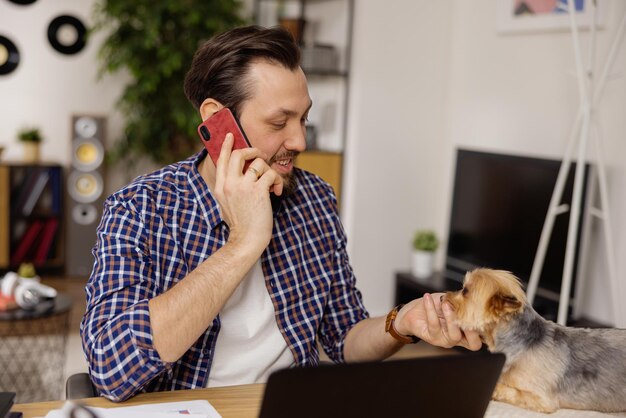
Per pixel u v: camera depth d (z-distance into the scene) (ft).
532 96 11.63
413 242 13.29
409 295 13.61
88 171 16.48
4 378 10.30
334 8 14.78
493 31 12.60
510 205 11.43
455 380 2.72
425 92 13.85
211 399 3.62
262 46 3.99
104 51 15.83
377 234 13.92
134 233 4.02
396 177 13.89
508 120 12.20
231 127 4.00
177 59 14.57
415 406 2.70
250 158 3.92
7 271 16.29
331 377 2.53
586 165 9.81
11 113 16.93
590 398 3.52
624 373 3.52
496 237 11.75
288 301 4.48
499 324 3.70
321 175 13.94
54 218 16.67
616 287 9.07
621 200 9.88
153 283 4.01
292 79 4.02
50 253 16.62
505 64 12.28
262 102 3.98
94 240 16.67
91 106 17.30
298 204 4.74
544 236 9.68
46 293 10.14
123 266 3.89
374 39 13.42
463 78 13.48
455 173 12.84
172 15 15.08
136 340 3.53
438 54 13.83
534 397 3.57
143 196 4.16
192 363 4.14
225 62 4.03
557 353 3.60
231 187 3.83
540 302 10.61
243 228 3.80
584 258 9.88
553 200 9.58
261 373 4.34
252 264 3.77
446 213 14.01
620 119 9.89
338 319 4.79
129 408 3.42
